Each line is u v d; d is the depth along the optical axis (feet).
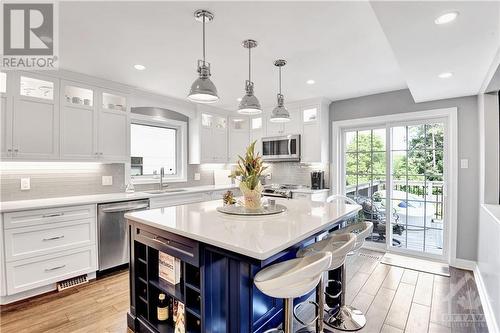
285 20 6.53
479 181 10.45
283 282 4.21
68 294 8.64
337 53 8.40
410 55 7.03
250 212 6.82
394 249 12.83
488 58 7.19
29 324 7.04
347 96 13.60
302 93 13.07
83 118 10.38
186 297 5.53
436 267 10.93
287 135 14.99
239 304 5.00
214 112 16.06
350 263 11.41
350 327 6.82
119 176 12.33
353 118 13.85
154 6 5.93
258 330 5.98
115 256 10.28
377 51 8.27
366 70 9.91
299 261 5.03
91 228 9.66
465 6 4.93
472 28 5.70
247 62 9.13
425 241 12.10
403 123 12.64
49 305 7.97
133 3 5.82
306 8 6.03
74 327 6.93
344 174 14.53
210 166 17.15
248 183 7.10
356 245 6.33
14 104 8.72
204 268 5.10
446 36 6.05
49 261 8.68
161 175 13.74
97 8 6.01
